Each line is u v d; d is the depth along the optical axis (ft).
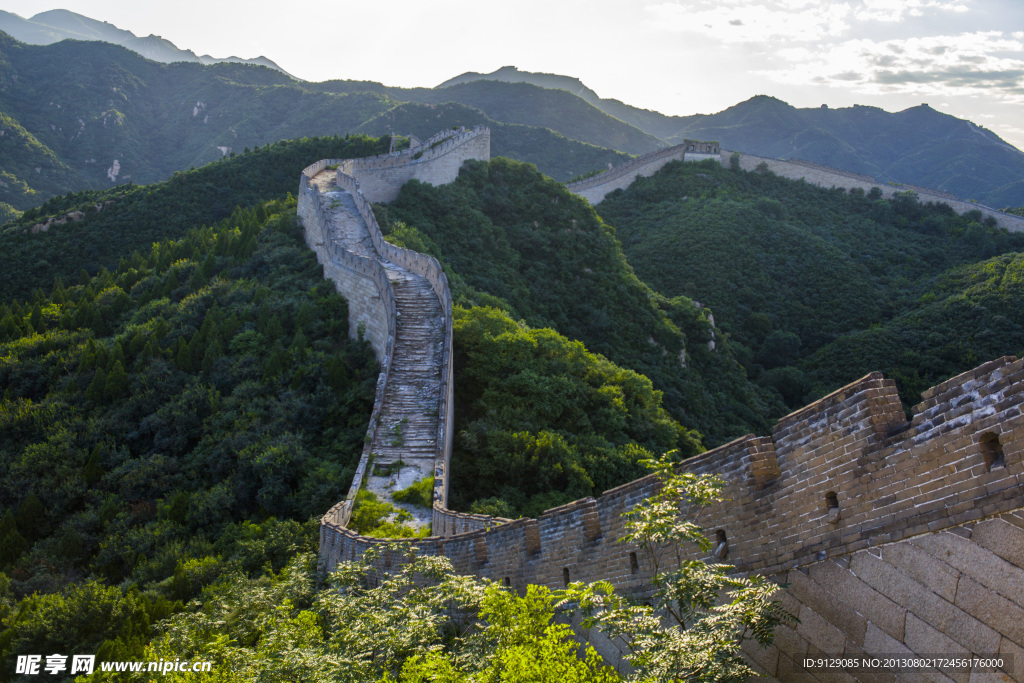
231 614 60.64
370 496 88.69
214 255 185.98
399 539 65.36
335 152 302.25
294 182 284.41
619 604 34.60
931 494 25.75
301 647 45.39
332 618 52.85
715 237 325.62
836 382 238.89
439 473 91.25
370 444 99.40
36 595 80.94
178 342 139.64
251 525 90.79
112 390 133.49
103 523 105.19
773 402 231.09
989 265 280.51
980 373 24.72
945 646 25.04
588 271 224.74
